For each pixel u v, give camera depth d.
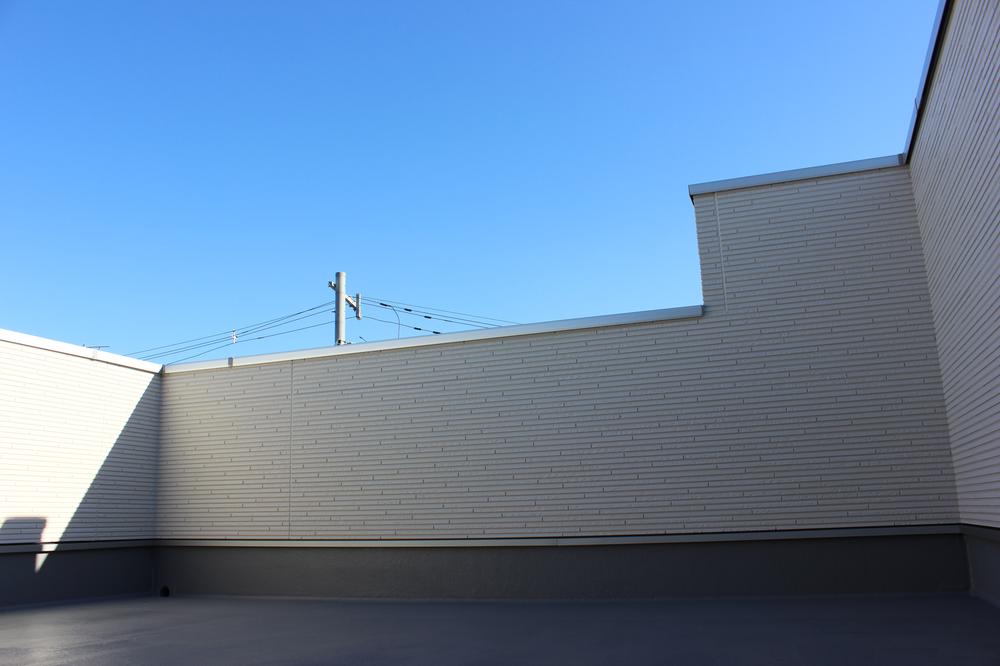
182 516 13.22
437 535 11.55
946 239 8.98
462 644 7.46
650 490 10.70
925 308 10.09
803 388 10.33
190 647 7.66
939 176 8.94
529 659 6.62
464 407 11.80
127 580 12.84
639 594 10.54
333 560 12.14
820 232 10.62
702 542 10.39
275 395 13.03
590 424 11.12
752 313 10.69
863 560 9.86
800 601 9.56
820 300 10.46
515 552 11.20
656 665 6.19
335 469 12.36
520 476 11.31
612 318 11.27
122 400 13.09
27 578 11.34
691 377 10.79
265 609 10.83
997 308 7.40
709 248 11.03
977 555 9.16
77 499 12.09
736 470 10.41
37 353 11.79
